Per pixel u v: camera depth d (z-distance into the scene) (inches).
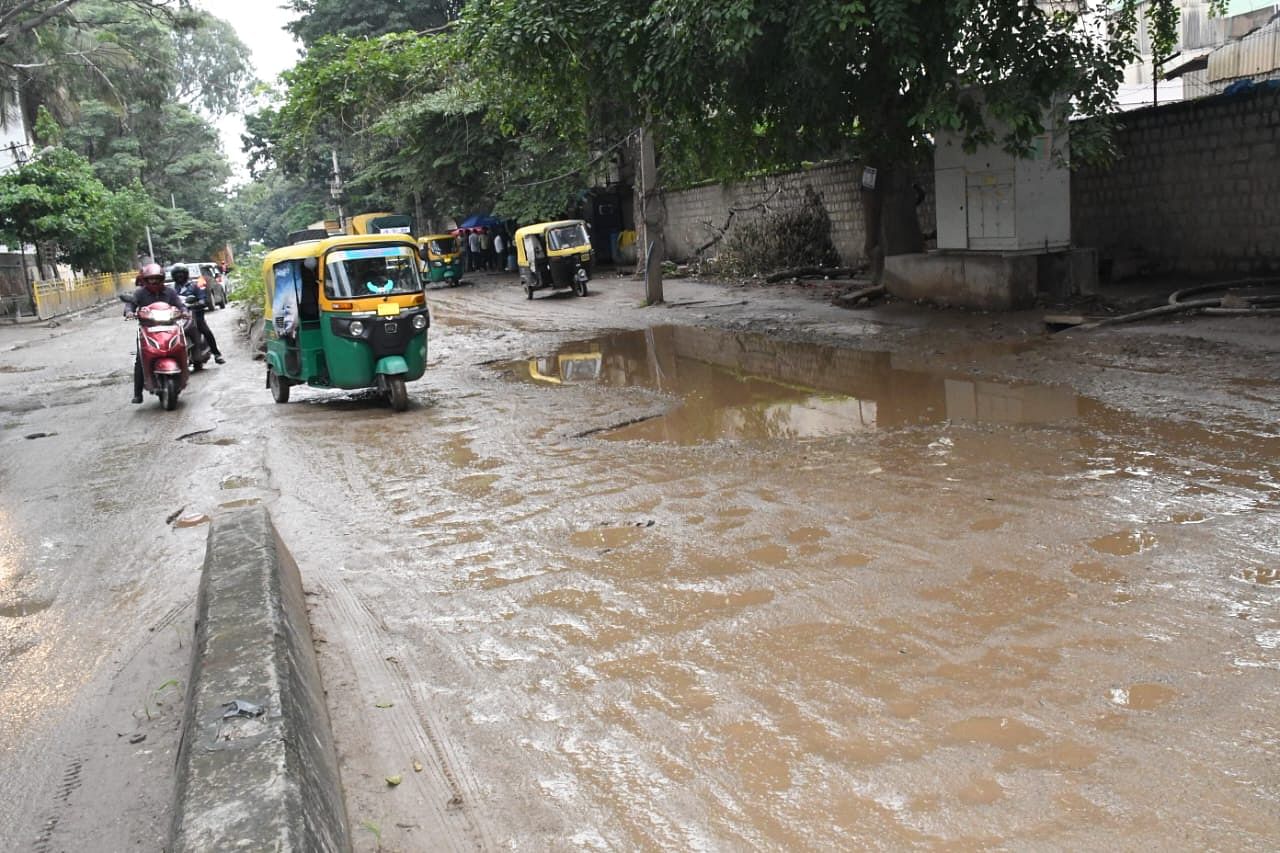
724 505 248.5
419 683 167.0
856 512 232.8
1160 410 307.1
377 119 1225.4
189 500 302.7
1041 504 227.1
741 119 605.0
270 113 965.2
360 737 150.0
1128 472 247.0
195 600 215.2
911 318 553.0
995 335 470.6
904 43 449.7
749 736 140.0
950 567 193.9
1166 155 599.2
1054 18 506.3
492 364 559.5
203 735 119.9
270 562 186.1
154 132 2458.2
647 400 402.6
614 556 219.5
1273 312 423.8
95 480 340.2
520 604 197.3
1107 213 642.8
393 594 209.8
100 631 204.4
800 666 159.2
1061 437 286.0
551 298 982.4
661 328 653.3
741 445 311.7
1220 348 378.9
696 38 496.7
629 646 173.0
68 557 256.5
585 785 132.3
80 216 1389.0
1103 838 111.8
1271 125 541.0
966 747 132.3
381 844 122.7
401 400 424.2
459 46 613.6
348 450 356.2
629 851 117.6
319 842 104.0
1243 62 868.0
